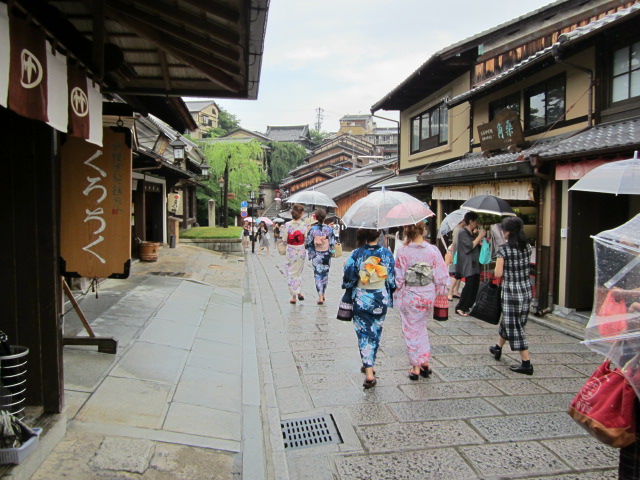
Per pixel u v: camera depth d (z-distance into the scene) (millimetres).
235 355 5902
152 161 10766
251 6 2734
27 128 3176
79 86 3172
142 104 6031
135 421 3652
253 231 22812
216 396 4465
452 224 8828
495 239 8398
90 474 2885
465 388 4789
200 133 51562
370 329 4746
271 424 4020
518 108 10531
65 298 7395
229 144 32781
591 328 2430
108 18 3885
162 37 3875
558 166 7543
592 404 2361
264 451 3555
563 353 5980
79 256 4137
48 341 3283
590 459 3436
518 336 5164
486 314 5559
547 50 8781
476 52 12438
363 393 4676
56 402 3316
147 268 12180
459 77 13305
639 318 2232
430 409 4293
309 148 73500
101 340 4965
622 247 2480
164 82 5176
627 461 2357
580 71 8398
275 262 17750
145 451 3213
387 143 64062
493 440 3719
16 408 3139
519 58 11914
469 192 10648
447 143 14164
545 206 8102
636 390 2156
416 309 4891
